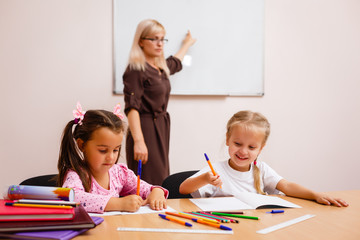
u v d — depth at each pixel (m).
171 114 2.36
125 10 2.21
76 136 1.10
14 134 2.07
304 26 2.72
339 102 2.87
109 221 0.84
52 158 2.14
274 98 2.65
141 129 1.87
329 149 2.86
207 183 1.20
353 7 2.87
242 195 1.13
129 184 1.29
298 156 2.75
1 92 2.04
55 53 2.11
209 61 2.43
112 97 2.23
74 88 2.16
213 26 2.43
